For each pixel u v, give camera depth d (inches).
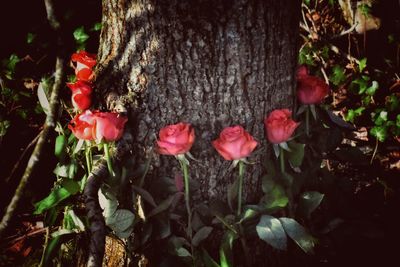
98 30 99.0
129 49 52.2
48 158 77.2
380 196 71.0
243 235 54.6
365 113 90.3
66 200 58.8
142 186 54.5
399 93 92.9
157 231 53.9
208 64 51.5
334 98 94.9
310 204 55.9
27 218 70.9
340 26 112.7
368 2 104.1
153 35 51.1
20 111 88.0
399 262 62.1
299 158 54.5
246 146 50.0
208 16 50.4
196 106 52.5
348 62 103.7
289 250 59.9
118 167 53.8
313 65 98.8
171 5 50.2
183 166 51.6
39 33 98.0
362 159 60.1
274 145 53.5
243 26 51.0
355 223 60.8
